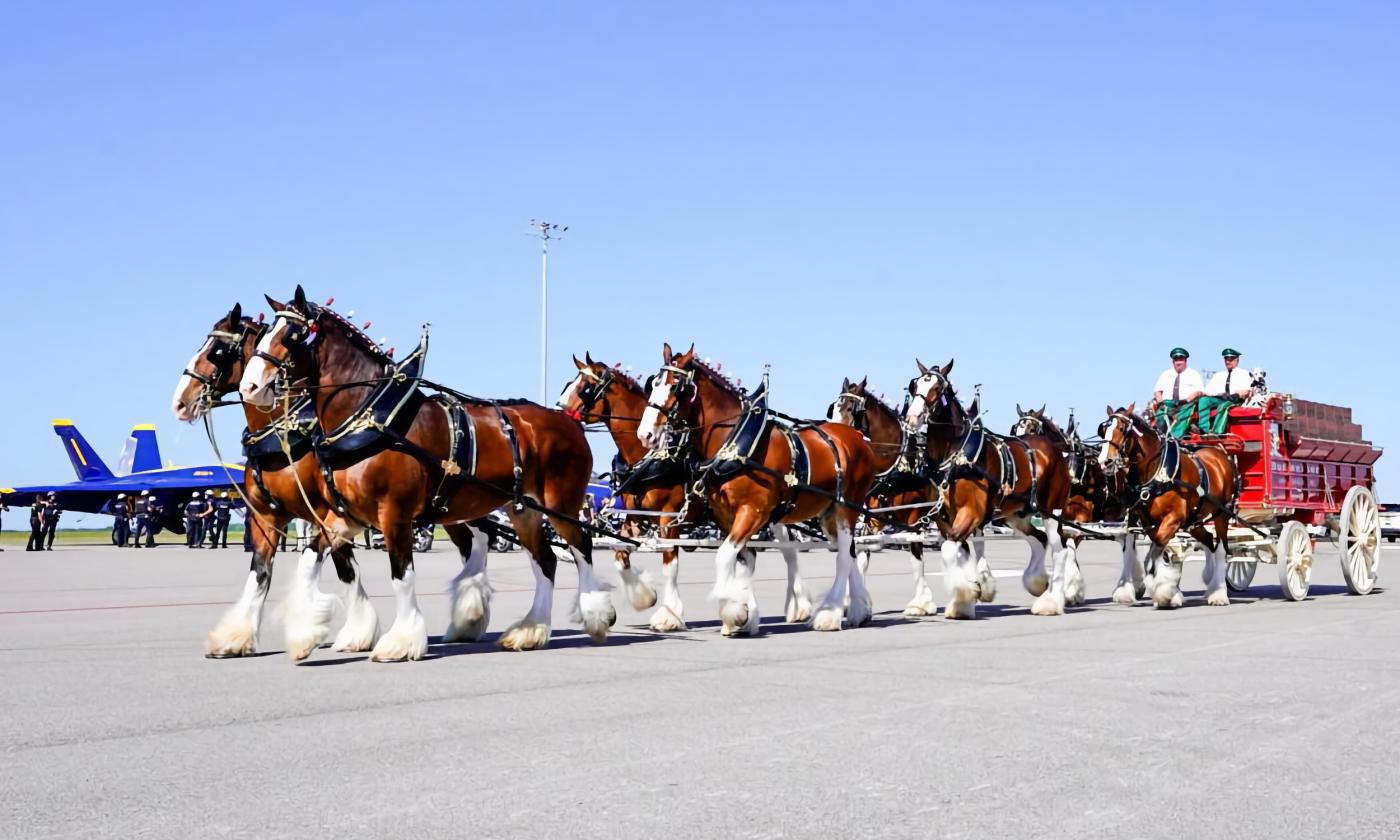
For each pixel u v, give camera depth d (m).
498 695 9.55
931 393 16.20
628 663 11.50
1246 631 14.38
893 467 16.58
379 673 10.77
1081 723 8.35
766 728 8.16
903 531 17.48
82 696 9.45
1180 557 19.70
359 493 11.53
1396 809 6.27
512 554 43.41
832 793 6.47
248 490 12.21
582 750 7.46
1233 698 9.38
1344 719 8.55
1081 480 19.20
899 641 13.48
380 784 6.62
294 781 6.69
